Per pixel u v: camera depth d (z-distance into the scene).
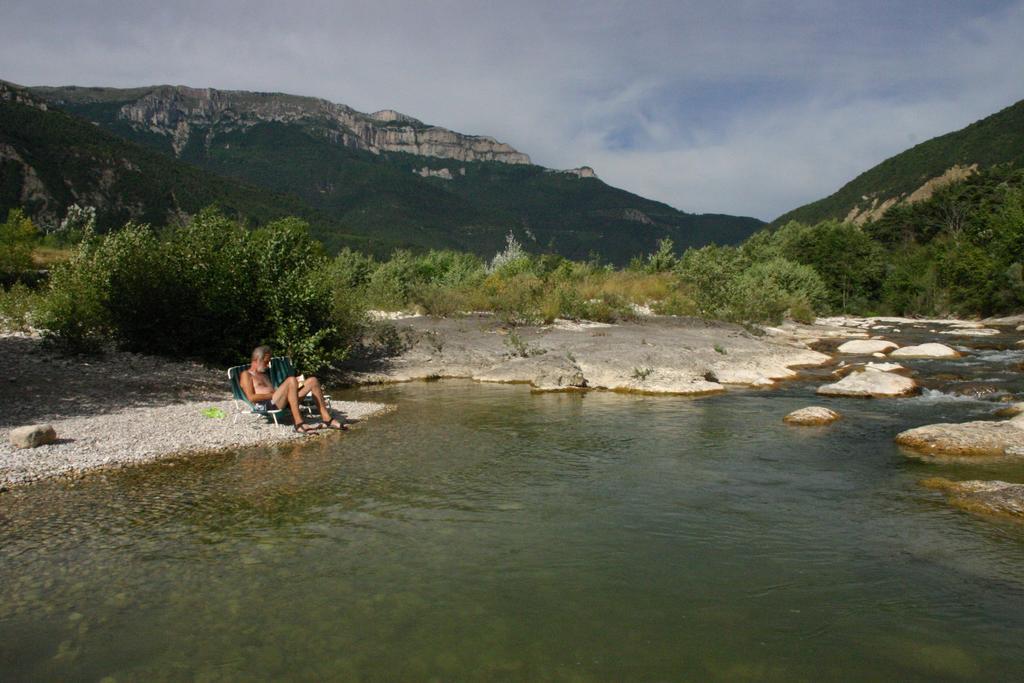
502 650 3.64
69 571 4.64
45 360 11.66
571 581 4.53
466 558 4.91
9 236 34.78
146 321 13.20
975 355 19.31
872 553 5.05
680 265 31.27
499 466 7.55
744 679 3.37
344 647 3.65
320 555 4.95
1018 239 42.94
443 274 30.91
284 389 9.41
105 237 14.09
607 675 3.40
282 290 13.67
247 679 3.33
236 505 6.12
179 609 4.09
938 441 8.38
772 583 4.52
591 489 6.65
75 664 3.46
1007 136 121.88
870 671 3.46
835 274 56.78
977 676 3.40
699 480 7.00
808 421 10.00
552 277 26.38
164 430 8.95
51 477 6.91
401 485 6.77
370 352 16.36
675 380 13.95
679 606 4.18
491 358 16.36
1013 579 4.58
